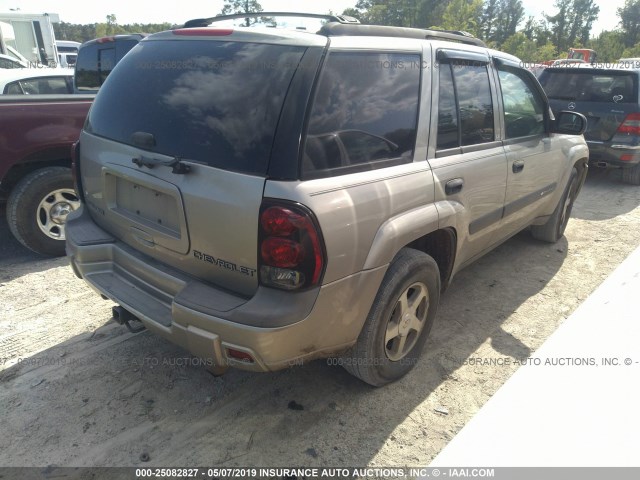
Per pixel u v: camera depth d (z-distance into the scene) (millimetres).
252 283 2121
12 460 2312
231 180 2074
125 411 2635
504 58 3645
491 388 2865
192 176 2191
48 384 2816
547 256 4785
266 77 2170
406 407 2711
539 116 4121
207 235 2178
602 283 4188
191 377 2908
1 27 14562
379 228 2326
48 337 3262
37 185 4195
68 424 2535
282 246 1988
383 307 2486
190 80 2391
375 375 2684
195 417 2607
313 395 2789
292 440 2475
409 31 2814
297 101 2074
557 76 7656
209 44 2441
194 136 2258
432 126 2742
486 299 3920
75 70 7504
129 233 2646
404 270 2543
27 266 4324
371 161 2369
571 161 4574
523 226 4270
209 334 2098
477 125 3199
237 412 2650
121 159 2568
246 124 2131
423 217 2561
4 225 5297
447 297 3947
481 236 3400
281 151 2031
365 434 2523
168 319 2336
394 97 2516
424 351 3205
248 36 2344
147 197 2471
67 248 2936
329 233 2064
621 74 7094
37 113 4066
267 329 2004
